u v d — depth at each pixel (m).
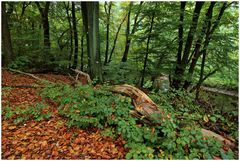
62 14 15.88
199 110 5.71
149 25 9.57
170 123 3.66
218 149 3.48
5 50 10.29
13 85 7.16
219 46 8.03
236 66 8.38
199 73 10.27
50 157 3.43
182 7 9.18
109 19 16.48
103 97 4.76
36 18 14.36
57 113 4.87
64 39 15.16
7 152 3.48
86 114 4.44
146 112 4.20
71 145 3.76
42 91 6.29
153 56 9.65
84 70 14.81
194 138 3.59
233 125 4.93
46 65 12.35
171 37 10.19
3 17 10.15
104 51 17.89
